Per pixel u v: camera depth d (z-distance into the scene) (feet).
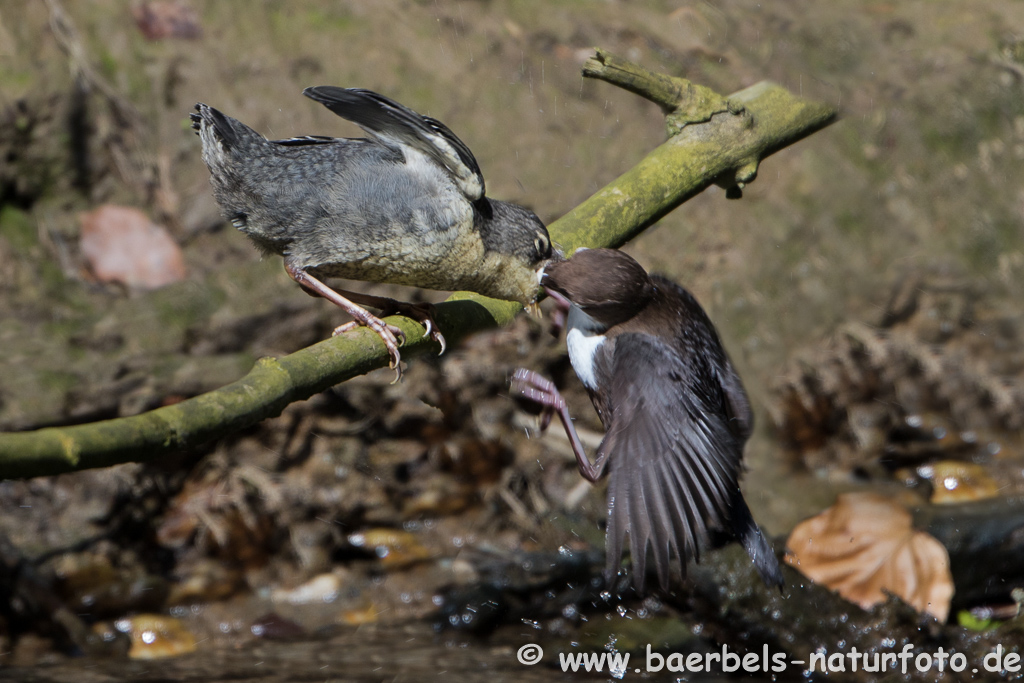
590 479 21.99
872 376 35.47
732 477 18.69
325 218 22.66
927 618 26.45
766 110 26.45
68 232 32.73
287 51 36.17
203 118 22.57
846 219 37.22
